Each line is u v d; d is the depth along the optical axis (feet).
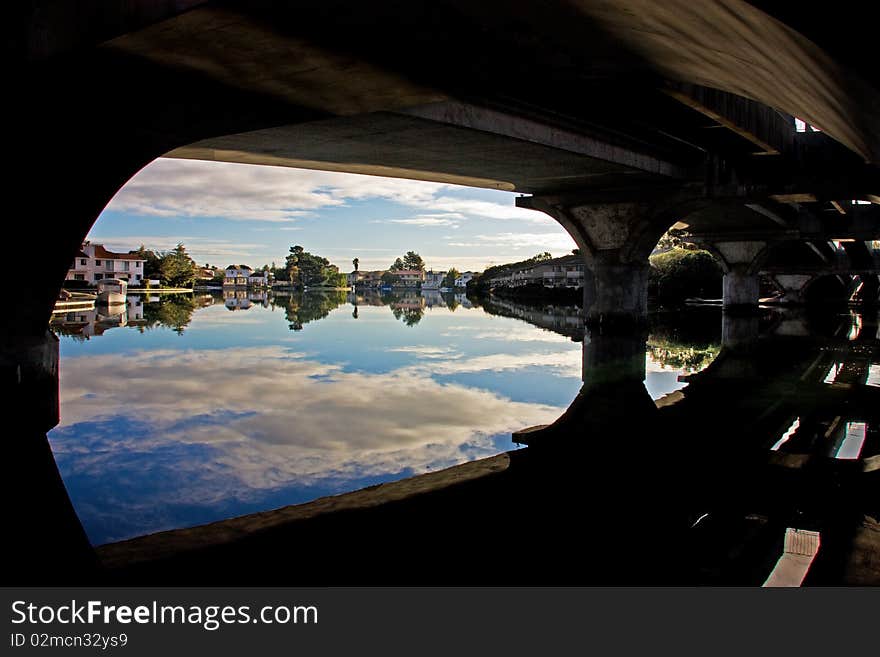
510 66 38.42
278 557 26.58
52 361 41.14
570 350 105.29
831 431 51.06
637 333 110.93
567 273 351.25
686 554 26.66
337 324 157.89
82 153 36.58
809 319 169.58
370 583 24.06
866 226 152.46
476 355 98.63
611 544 27.94
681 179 99.35
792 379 76.64
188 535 29.01
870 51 17.01
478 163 82.84
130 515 32.04
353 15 28.32
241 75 33.78
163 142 38.86
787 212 146.41
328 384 71.92
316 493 35.73
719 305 228.63
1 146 34.60
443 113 58.70
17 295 37.93
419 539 28.71
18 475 35.22
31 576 23.56
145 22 28.19
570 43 34.65
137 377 74.49
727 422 54.39
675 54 32.68
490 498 34.63
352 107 39.11
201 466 40.91
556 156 77.66
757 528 29.48
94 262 363.56
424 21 30.19
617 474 39.22
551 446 46.39
